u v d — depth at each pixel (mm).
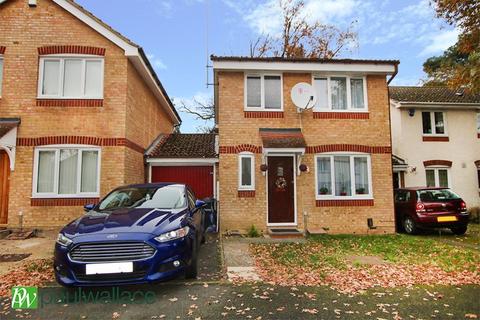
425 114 15359
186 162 12000
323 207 10602
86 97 10016
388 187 10844
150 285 5184
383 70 10922
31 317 4062
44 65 10164
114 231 4629
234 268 6238
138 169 11453
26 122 9805
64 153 9914
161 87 13594
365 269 6246
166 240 4703
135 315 4098
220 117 10633
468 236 10195
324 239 9289
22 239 8773
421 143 14984
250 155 10586
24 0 10227
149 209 5625
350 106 11086
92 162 9961
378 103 11141
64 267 4523
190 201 6453
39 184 9766
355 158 10992
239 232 9945
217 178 11922
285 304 4484
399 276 5824
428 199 10539
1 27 10102
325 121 10906
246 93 10906
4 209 9758
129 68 10477
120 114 10062
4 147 9562
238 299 4645
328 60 10664
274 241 8969
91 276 4410
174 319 3986
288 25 23484
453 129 15297
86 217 5359
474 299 4738
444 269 6270
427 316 4133
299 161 10602
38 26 10164
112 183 9828
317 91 11133
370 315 4148
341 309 4332
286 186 10727
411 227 10617
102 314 4137
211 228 10352
